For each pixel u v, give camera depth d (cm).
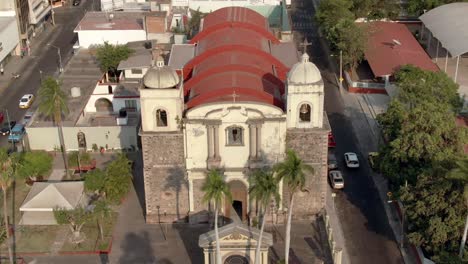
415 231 8688
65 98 11675
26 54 16750
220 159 9431
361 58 14625
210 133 9262
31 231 9825
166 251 9381
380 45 15338
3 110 13700
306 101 9256
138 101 13262
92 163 11600
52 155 12031
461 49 13988
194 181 9644
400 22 17700
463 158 8594
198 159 9512
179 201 9869
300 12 19425
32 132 12025
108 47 14162
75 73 14000
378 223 9919
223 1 17325
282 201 9794
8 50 15900
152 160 9594
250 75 10181
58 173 11431
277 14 17238
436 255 8344
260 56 10850
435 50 16362
